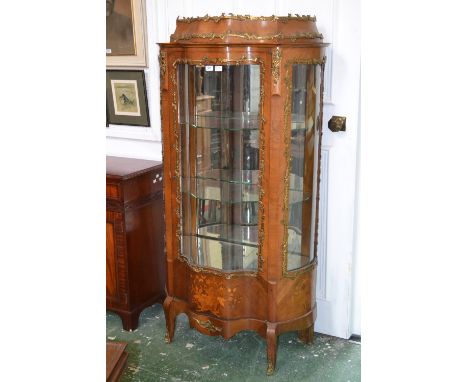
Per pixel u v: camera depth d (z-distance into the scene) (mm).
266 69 1911
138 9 2627
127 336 2541
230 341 2502
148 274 2660
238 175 2146
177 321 2691
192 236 2301
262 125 1977
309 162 2170
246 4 2375
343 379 2174
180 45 2035
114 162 2691
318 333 2562
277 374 2211
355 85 2213
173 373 2225
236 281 2152
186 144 2209
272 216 2043
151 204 2619
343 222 2377
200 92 2113
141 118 2812
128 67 2748
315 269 2279
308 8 2238
